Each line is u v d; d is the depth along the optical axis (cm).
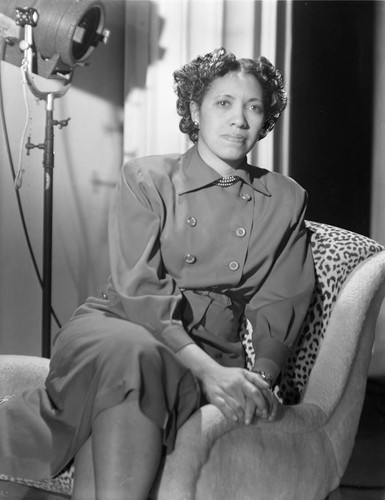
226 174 203
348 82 398
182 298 193
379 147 401
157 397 163
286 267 203
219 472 171
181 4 366
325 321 210
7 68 326
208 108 199
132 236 192
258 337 198
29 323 336
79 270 361
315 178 398
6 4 291
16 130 330
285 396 209
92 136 364
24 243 334
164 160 204
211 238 198
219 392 174
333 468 210
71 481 179
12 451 189
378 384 389
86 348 171
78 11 282
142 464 159
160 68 369
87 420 165
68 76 300
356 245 214
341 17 393
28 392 194
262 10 371
